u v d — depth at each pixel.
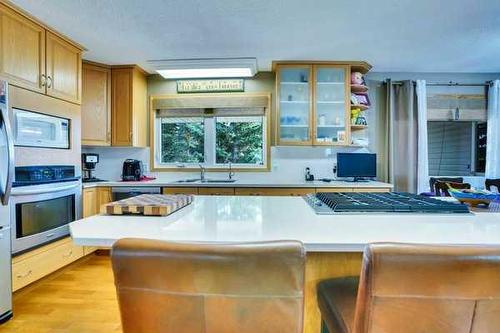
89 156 3.97
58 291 2.64
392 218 1.36
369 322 0.74
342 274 1.30
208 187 3.68
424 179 4.11
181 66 3.72
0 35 2.31
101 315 2.25
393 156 4.12
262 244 0.71
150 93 4.36
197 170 4.33
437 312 0.72
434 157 4.36
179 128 4.47
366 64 3.86
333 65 3.79
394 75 4.25
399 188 4.15
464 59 3.71
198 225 1.23
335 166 4.21
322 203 1.72
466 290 0.70
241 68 3.73
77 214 3.11
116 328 2.08
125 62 3.81
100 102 3.87
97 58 3.65
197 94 4.29
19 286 2.40
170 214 1.46
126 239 0.74
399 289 0.71
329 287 1.18
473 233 1.10
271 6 2.45
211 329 0.73
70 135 3.07
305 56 3.61
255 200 1.96
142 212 1.43
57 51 2.93
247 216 1.42
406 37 3.06
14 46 2.43
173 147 4.48
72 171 3.06
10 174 2.13
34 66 2.63
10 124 2.34
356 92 4.06
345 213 1.46
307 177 4.12
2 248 2.11
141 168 4.30
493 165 4.18
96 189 3.67
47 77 2.78
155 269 0.71
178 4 2.43
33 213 2.54
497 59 3.71
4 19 2.35
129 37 3.05
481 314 0.71
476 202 1.71
